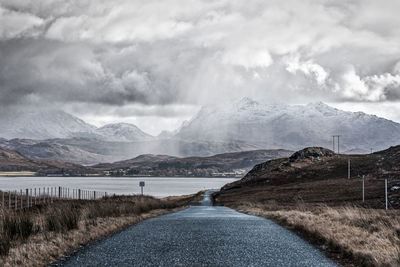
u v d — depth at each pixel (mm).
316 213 28938
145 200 47438
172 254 12539
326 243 14742
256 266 10922
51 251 12438
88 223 19453
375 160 119438
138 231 18797
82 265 11047
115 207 29562
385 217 21250
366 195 66312
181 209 50688
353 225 19250
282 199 77312
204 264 11094
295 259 11969
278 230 19531
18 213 19391
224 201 88875
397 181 77188
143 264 11109
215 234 17609
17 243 13250
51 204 28453
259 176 134875
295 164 136250
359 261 11516
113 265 11023
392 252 11633
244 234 17688
